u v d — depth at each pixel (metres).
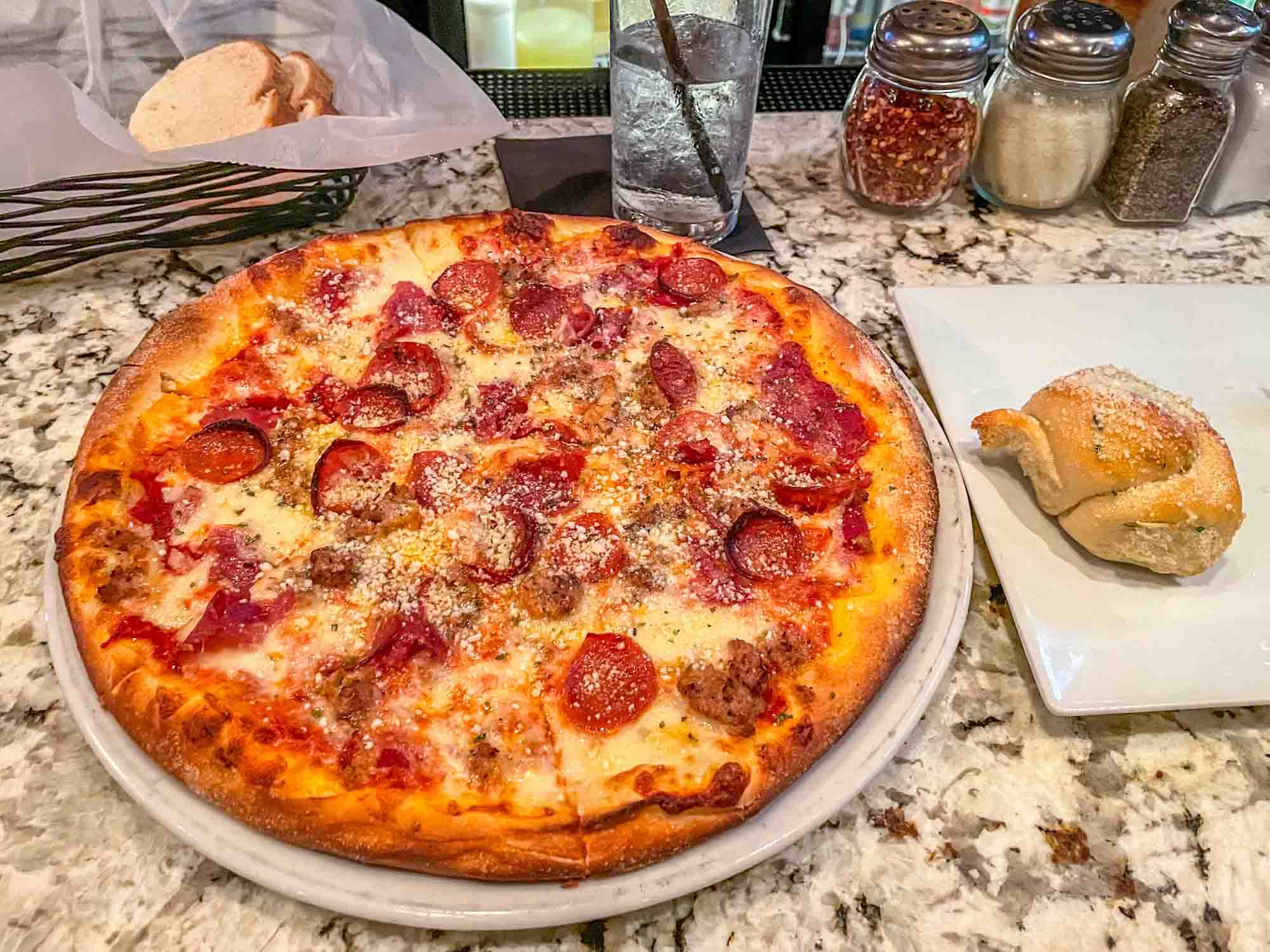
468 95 0.52
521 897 0.27
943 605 0.35
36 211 0.43
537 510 0.36
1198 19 0.51
